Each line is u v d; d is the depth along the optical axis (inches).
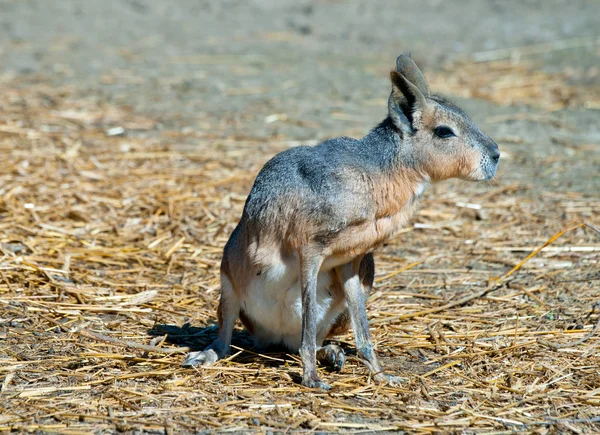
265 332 790.5
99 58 1973.4
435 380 727.7
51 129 1453.0
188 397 676.7
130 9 2541.8
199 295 918.4
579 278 973.8
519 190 1263.5
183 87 1764.3
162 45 2133.4
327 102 1699.1
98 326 828.0
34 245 1011.3
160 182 1242.6
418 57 2113.7
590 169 1359.5
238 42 2206.0
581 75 1929.1
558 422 653.9
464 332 840.9
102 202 1160.2
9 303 862.5
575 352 789.2
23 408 651.5
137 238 1060.5
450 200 1223.5
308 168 724.0
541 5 2637.8
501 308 905.5
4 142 1368.1
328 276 756.6
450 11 2640.3
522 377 736.3
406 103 742.5
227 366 746.2
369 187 720.3
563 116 1658.5
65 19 2367.1
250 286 753.0
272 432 626.2
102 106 1606.8
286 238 728.3
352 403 677.9
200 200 1186.0
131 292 922.1
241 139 1456.7
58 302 873.5
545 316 880.3
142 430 624.1
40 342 780.0
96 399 668.7
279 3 2709.2
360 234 724.7
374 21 2522.1
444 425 644.1
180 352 773.3
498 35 2336.4
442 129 740.0
